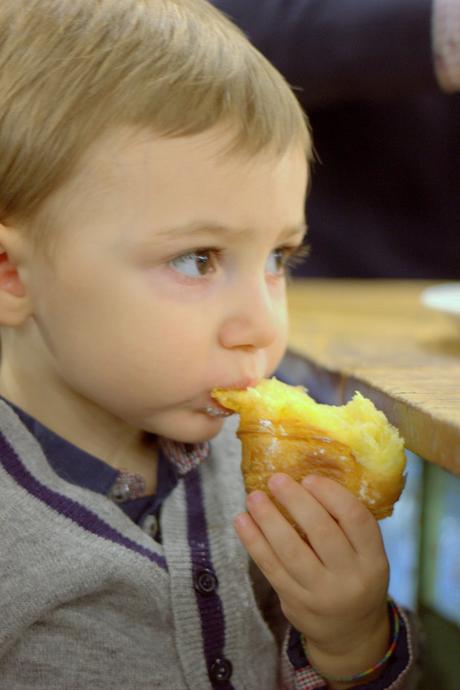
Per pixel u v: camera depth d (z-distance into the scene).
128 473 0.88
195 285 0.73
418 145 1.97
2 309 0.78
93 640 0.81
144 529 0.87
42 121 0.73
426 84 1.53
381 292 1.63
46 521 0.79
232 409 0.74
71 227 0.73
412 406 0.68
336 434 0.72
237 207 0.72
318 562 0.75
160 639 0.83
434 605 1.43
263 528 0.75
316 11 1.57
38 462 0.83
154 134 0.71
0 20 0.79
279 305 0.79
